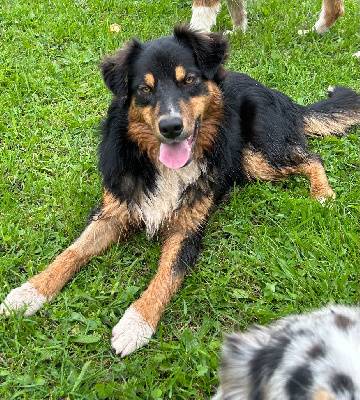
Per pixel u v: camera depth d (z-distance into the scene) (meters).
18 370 0.51
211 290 0.60
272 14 1.21
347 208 0.71
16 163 0.79
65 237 0.67
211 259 0.65
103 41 1.08
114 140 0.66
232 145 0.74
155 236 0.69
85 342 0.54
